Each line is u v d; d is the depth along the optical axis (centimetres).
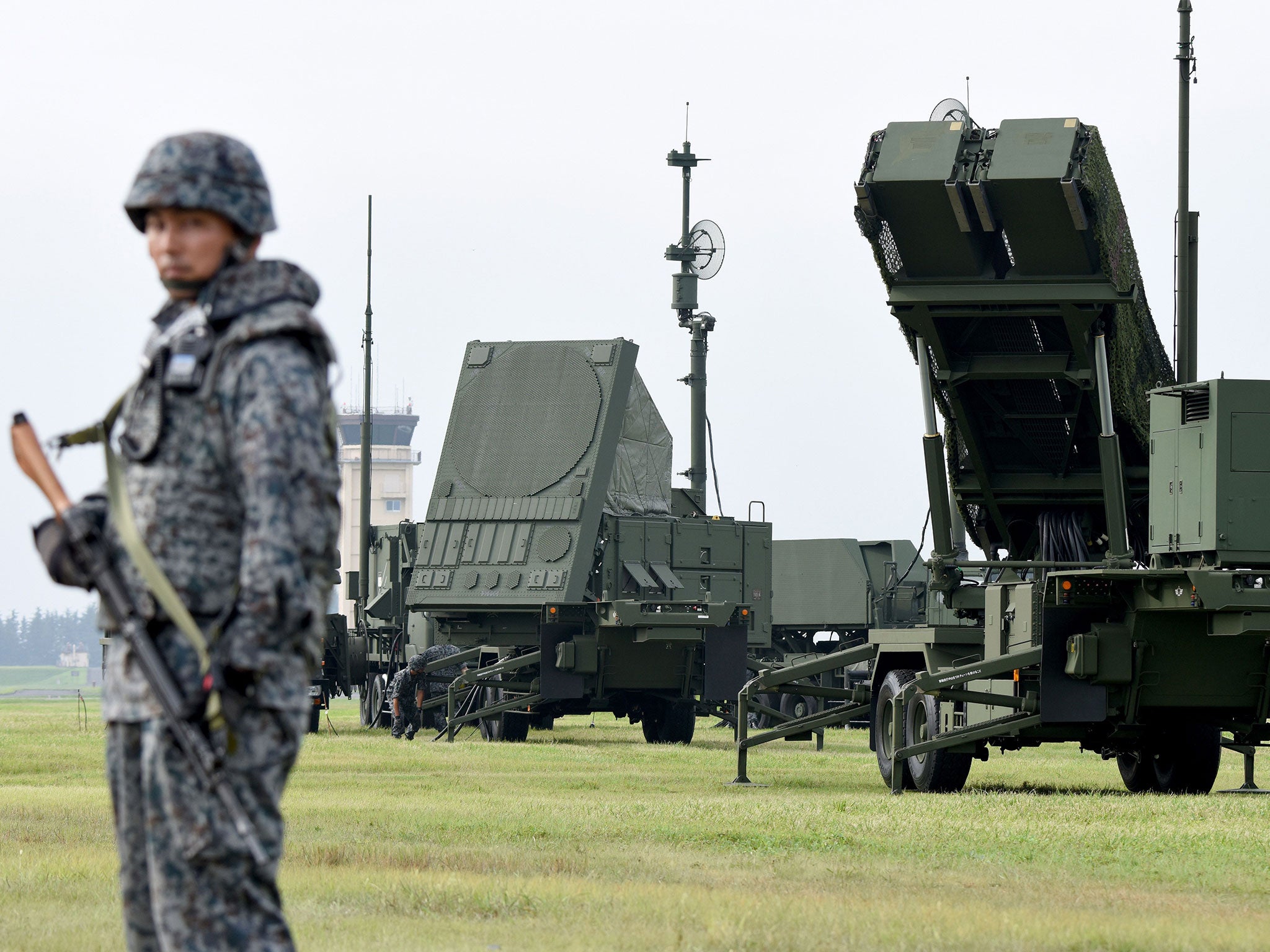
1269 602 4750
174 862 1198
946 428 6134
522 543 9281
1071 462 6116
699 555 9912
